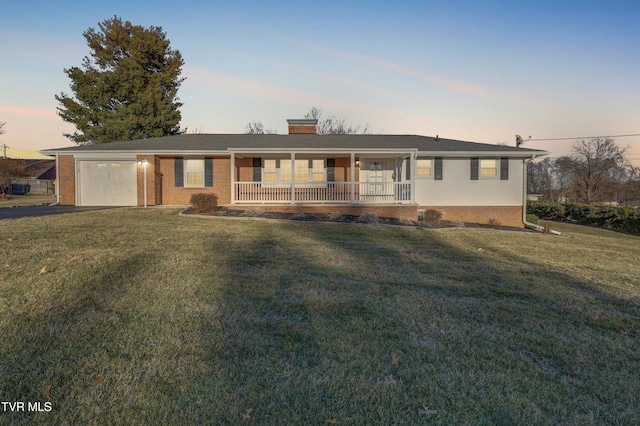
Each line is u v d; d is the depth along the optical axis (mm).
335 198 17328
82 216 11156
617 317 4336
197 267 5824
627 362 3199
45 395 2412
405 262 6992
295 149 15023
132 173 16250
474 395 2619
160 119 27125
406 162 17047
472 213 17125
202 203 13164
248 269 5840
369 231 11211
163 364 2873
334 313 4109
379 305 4418
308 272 5836
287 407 2414
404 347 3334
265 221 12047
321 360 3043
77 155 16047
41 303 4023
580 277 6426
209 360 2967
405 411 2416
